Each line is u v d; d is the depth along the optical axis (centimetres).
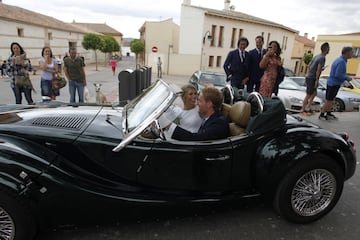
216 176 276
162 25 4169
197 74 1057
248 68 615
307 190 285
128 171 259
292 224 292
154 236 263
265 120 283
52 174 227
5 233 222
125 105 356
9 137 243
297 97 855
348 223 297
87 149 252
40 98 991
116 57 6088
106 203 242
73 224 246
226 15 3319
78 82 750
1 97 1022
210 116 295
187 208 269
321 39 3309
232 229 279
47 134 251
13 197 211
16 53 665
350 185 381
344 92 980
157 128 249
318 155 277
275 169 271
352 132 645
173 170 265
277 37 4144
